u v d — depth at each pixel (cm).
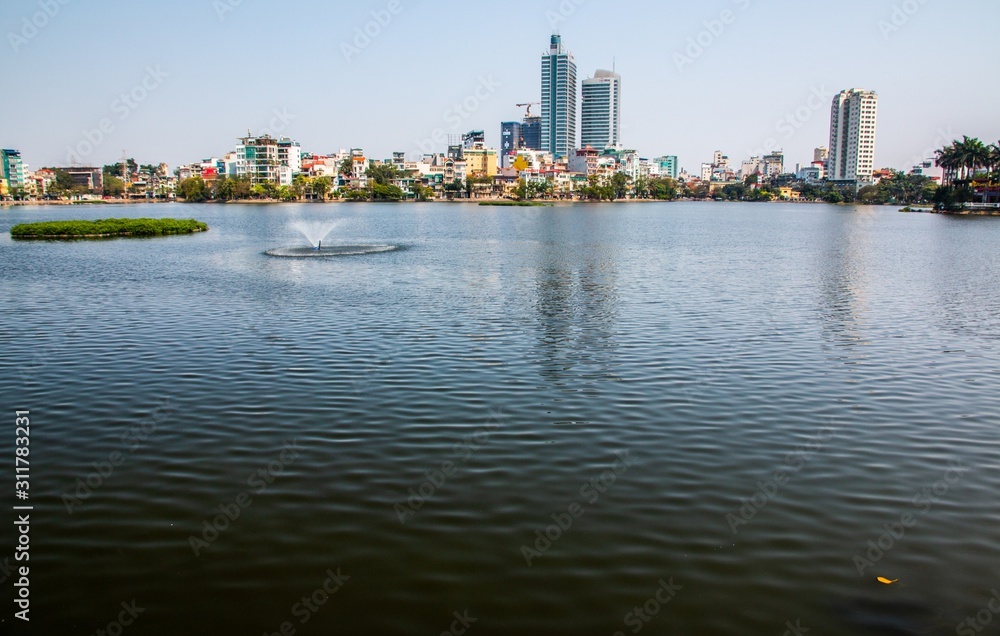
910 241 9331
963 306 4119
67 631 1177
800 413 2167
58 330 3328
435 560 1363
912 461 1816
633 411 2172
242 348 2958
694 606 1225
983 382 2506
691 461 1806
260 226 12431
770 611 1212
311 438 1955
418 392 2352
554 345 3025
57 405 2239
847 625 1176
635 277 5403
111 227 9819
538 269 5909
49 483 1695
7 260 6569
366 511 1548
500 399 2281
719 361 2770
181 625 1193
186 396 2317
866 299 4369
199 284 4916
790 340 3155
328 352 2888
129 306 3991
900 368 2688
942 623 1180
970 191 19050
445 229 11606
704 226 13225
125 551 1405
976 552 1388
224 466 1780
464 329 3353
